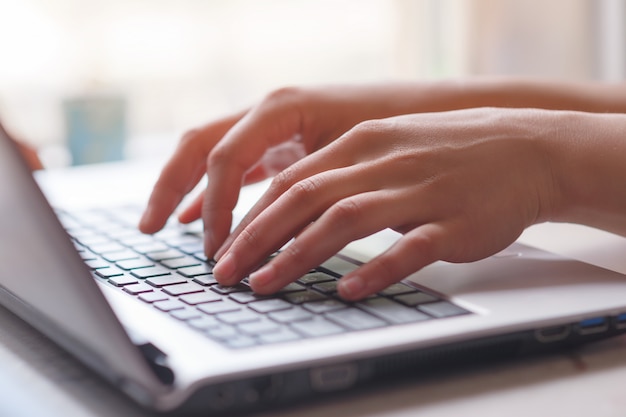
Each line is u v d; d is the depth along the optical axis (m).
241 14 1.74
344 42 1.83
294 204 0.53
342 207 0.51
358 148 0.58
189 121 1.75
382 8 1.83
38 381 0.43
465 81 0.84
